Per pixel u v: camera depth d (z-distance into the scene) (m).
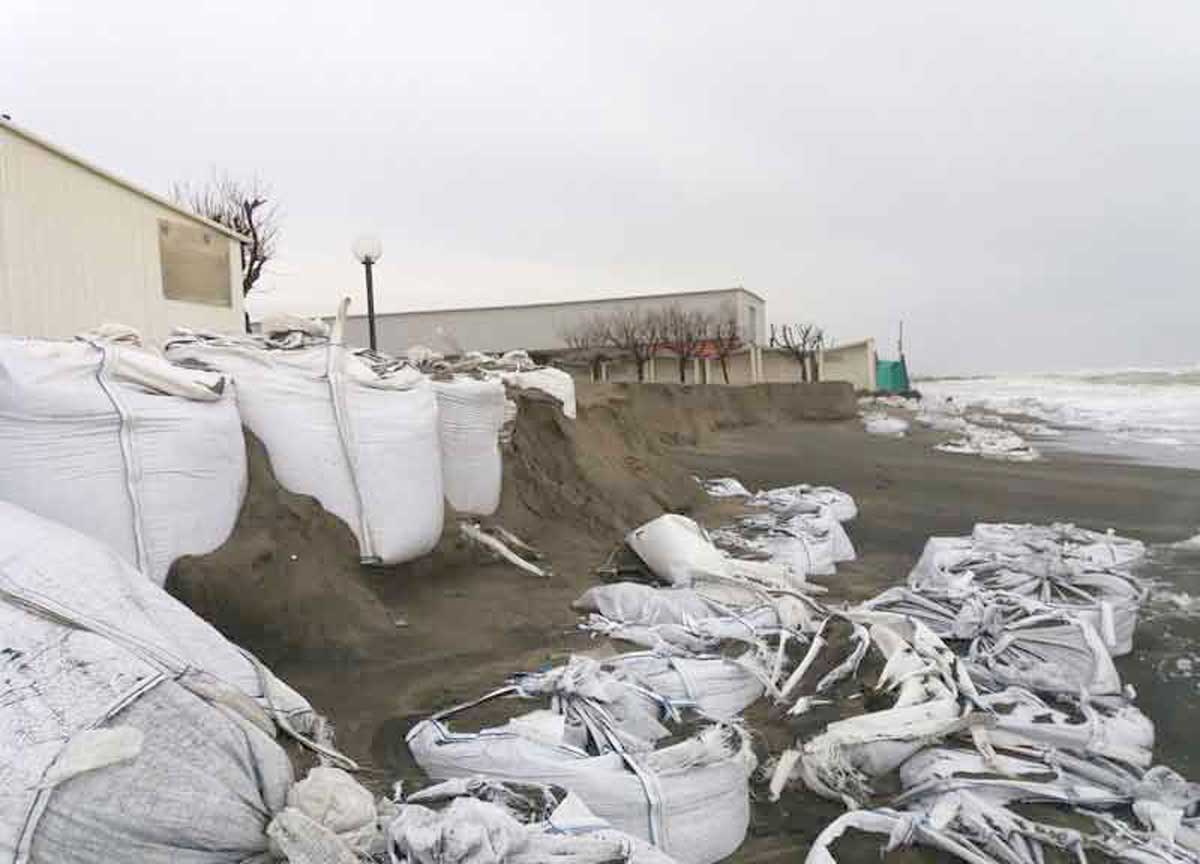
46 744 2.19
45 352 4.00
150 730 2.34
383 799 2.80
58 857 2.11
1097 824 3.14
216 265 15.15
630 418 13.84
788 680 4.44
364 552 5.34
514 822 2.51
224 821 2.35
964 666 4.46
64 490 3.92
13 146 9.55
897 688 4.18
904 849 2.95
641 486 10.20
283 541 4.92
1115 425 31.58
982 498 13.59
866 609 5.56
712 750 3.26
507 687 4.05
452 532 6.53
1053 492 14.14
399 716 4.10
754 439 24.48
